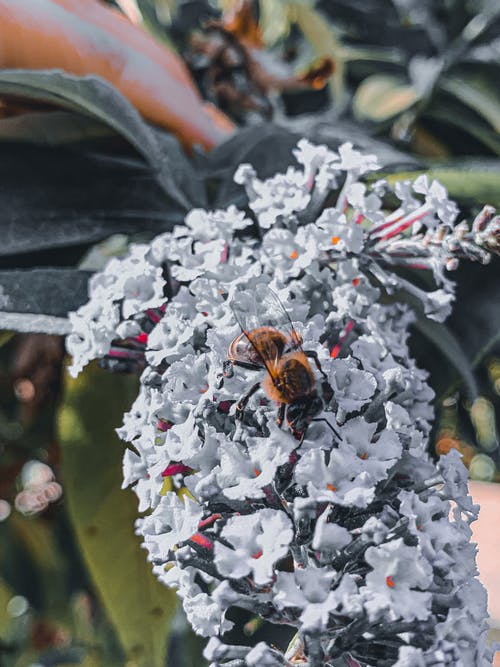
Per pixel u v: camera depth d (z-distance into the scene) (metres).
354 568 0.08
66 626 0.23
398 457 0.08
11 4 0.12
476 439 0.19
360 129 0.19
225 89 0.18
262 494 0.08
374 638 0.08
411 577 0.08
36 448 0.20
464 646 0.08
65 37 0.13
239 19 0.18
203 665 0.14
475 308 0.14
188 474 0.10
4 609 0.23
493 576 0.16
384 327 0.11
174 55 0.16
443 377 0.14
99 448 0.14
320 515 0.08
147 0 0.19
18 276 0.12
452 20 0.21
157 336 0.10
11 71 0.12
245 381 0.09
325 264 0.10
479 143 0.20
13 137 0.13
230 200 0.14
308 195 0.11
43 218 0.13
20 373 0.18
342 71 0.20
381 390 0.09
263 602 0.08
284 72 0.19
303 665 0.08
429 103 0.20
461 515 0.09
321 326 0.10
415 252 0.10
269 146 0.14
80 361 0.11
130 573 0.13
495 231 0.09
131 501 0.14
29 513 0.21
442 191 0.10
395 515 0.08
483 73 0.20
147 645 0.13
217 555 0.08
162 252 0.11
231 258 0.11
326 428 0.09
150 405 0.09
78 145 0.14
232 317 0.09
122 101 0.13
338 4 0.21
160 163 0.13
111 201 0.14
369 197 0.10
